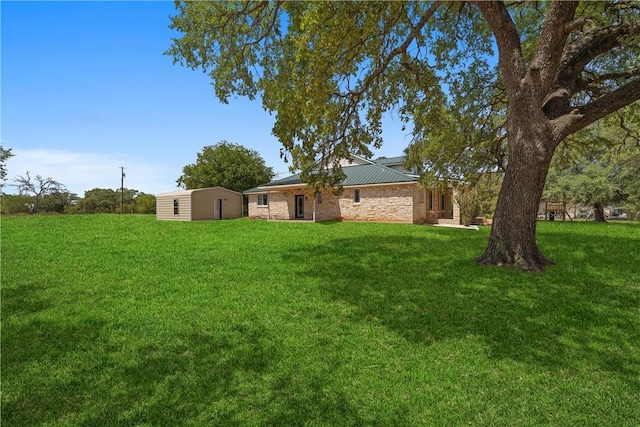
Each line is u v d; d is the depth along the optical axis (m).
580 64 8.81
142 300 6.02
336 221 23.19
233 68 9.66
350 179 24.34
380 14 6.73
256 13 8.66
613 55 10.32
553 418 3.01
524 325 4.88
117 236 14.21
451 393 3.34
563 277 7.16
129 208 47.03
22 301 5.94
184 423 2.93
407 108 10.18
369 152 10.26
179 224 20.58
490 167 14.70
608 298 6.00
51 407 3.14
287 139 7.84
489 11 7.66
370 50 8.21
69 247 11.33
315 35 6.32
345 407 3.13
